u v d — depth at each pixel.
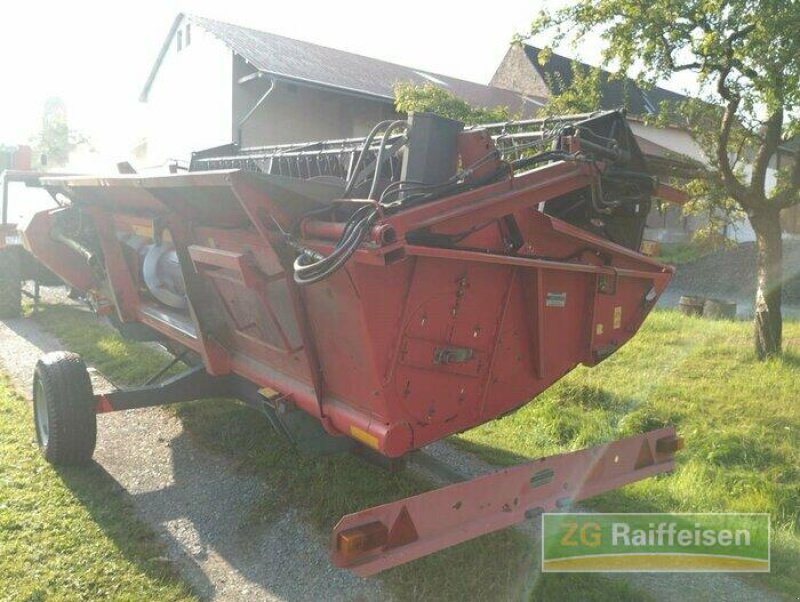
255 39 18.92
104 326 8.95
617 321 4.30
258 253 3.57
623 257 4.16
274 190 3.08
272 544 3.91
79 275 7.00
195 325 4.54
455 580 3.60
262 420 5.63
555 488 3.43
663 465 3.91
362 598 3.44
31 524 3.95
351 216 3.04
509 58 26.89
